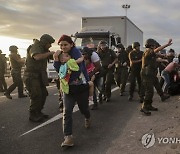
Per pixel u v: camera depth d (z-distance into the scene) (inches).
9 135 253.6
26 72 291.4
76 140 238.1
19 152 215.0
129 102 397.7
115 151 210.7
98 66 301.0
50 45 284.5
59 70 221.1
